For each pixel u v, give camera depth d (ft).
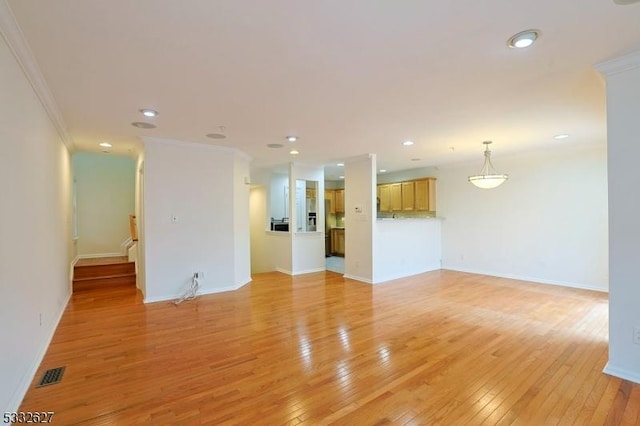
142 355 9.47
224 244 17.19
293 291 17.29
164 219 15.34
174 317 12.93
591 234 16.88
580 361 8.92
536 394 7.32
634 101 7.48
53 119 10.91
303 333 11.18
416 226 22.25
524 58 7.31
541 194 18.69
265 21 5.81
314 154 18.90
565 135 14.52
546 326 11.71
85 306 14.46
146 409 6.83
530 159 19.10
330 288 17.97
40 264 9.32
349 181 20.92
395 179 27.48
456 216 23.03
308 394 7.39
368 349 9.82
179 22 5.82
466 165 22.39
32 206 8.43
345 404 6.99
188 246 16.01
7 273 6.48
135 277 19.21
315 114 11.23
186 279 15.98
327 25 5.95
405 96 9.55
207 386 7.75
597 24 5.99
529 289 17.29
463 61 7.43
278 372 8.42
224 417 6.56
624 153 7.63
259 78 8.23
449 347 9.94
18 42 6.37
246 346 10.11
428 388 7.61
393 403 7.01
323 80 8.39
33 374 8.20
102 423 6.39
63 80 8.27
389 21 5.84
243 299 15.64
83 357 9.34
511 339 10.53
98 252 23.13
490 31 6.21
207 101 9.85
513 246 19.99
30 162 8.22
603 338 10.57
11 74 6.66
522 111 10.98
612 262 7.90
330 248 33.65
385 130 13.39
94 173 23.09
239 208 18.42
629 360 7.77
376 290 17.46
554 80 8.50
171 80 8.31
